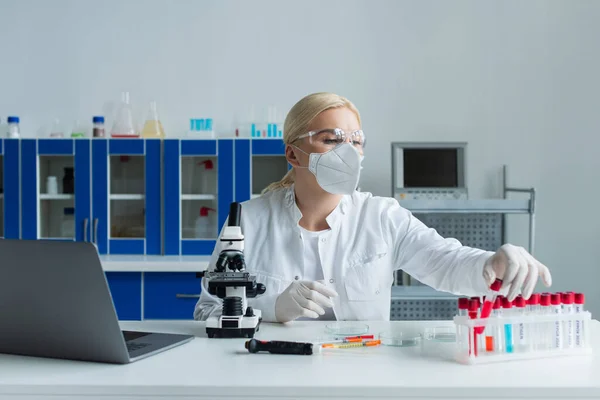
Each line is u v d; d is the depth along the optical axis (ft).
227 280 4.50
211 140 10.87
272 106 11.78
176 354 3.98
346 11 11.80
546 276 4.14
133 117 11.87
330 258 5.79
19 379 3.42
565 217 11.76
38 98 11.89
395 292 9.94
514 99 11.78
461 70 11.79
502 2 11.76
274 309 5.01
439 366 3.65
